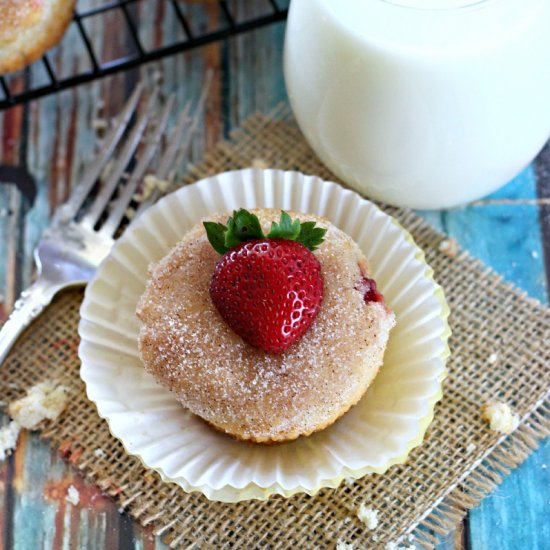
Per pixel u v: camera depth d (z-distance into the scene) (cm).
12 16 46
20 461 43
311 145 46
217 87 50
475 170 43
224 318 40
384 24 40
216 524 42
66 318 45
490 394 44
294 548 42
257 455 41
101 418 43
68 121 50
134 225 44
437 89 41
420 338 42
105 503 43
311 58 42
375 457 40
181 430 42
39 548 42
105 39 51
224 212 44
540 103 42
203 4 52
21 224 48
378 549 41
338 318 40
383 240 44
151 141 48
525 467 43
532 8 40
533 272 46
